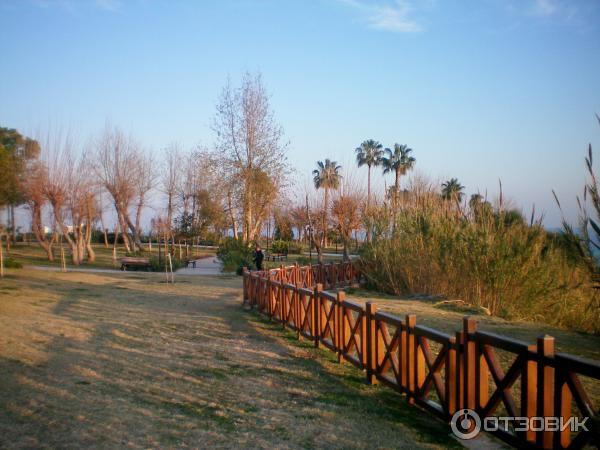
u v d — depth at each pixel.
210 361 7.32
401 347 5.71
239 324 10.44
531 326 10.46
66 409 5.03
